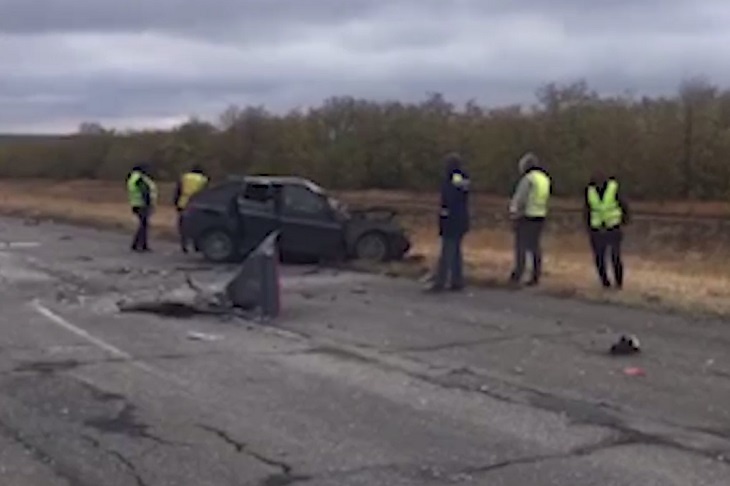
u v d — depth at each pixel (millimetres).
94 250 26484
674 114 57438
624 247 38219
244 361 11578
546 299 16328
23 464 7758
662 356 11609
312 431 8578
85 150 84875
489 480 7258
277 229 22453
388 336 13141
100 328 13953
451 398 9703
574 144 58781
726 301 15523
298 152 69625
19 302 16641
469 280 18516
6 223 39312
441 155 65188
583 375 10656
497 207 50469
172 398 9789
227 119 72812
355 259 22688
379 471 7484
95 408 9438
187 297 16688
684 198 56844
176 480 7352
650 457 7773
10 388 10250
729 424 8695
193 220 23094
